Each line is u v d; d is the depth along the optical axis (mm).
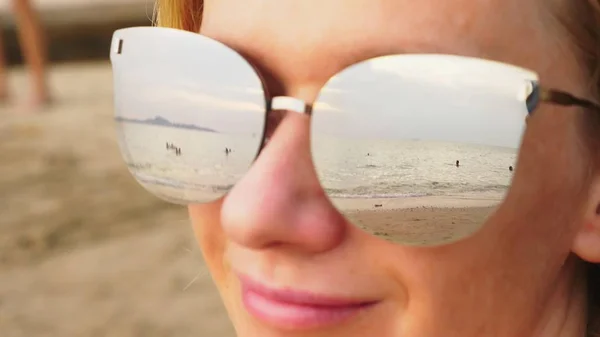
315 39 714
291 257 758
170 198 889
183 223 3123
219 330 2311
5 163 3783
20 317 2439
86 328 2352
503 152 694
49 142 4129
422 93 693
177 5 1021
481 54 705
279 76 760
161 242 2941
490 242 741
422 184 709
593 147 800
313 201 739
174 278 2670
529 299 795
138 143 895
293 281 761
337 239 742
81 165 3762
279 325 781
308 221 729
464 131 693
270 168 741
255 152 780
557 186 765
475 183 702
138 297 2543
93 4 6465
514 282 771
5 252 2885
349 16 699
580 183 792
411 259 734
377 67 695
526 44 726
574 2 763
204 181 838
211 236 896
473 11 699
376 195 719
